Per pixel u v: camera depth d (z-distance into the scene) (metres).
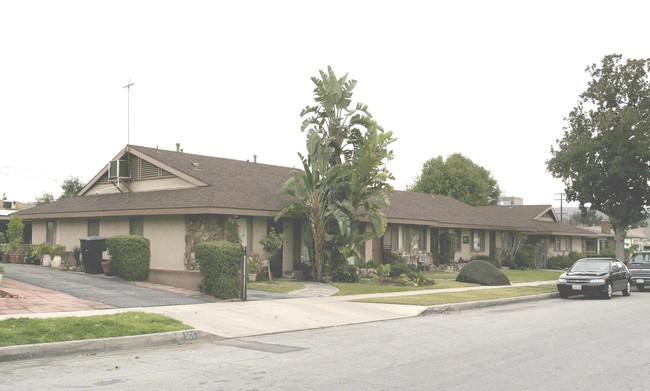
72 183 51.59
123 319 11.34
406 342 10.85
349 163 21.69
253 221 22.78
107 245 19.83
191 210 20.41
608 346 10.54
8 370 8.16
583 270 22.58
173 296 15.91
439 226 33.16
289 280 22.53
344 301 16.98
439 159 66.94
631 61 30.80
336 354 9.56
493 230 40.84
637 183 30.84
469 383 7.53
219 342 10.84
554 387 7.38
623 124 29.58
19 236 27.77
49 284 17.17
